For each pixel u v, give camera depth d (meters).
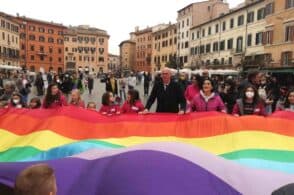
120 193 3.32
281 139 6.08
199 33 71.50
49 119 6.72
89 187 3.63
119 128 6.77
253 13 50.91
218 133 6.40
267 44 45.31
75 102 9.71
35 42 109.31
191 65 74.44
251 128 6.39
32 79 47.34
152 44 107.62
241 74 41.84
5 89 12.13
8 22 85.12
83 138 6.49
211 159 4.00
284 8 41.59
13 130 6.84
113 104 9.41
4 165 3.99
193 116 6.89
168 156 3.85
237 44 55.78
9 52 86.19
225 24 60.00
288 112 6.84
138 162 3.70
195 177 3.54
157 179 3.42
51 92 9.29
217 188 3.49
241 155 5.62
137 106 9.08
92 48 126.62
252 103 8.02
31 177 2.16
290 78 35.62
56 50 114.62
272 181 3.84
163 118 7.01
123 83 26.64
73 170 3.98
